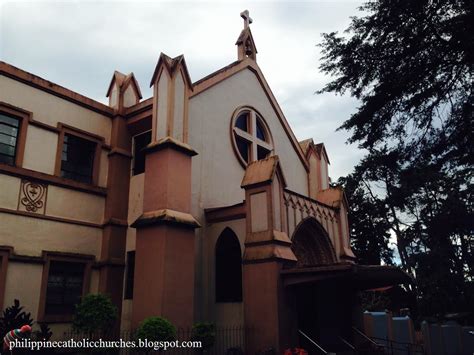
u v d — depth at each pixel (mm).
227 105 16500
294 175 19688
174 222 11148
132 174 14219
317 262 15062
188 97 13312
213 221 13805
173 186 11711
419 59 9953
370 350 14430
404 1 9578
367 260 35375
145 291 10852
